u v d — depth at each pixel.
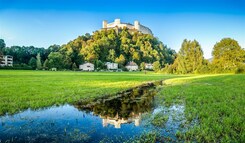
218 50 92.06
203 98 19.53
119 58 198.38
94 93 24.45
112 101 20.02
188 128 11.03
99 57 194.75
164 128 11.20
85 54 183.12
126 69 182.62
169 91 26.33
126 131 10.82
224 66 90.44
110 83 38.88
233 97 20.00
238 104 16.02
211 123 11.31
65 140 9.60
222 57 90.56
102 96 22.98
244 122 11.14
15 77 51.81
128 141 9.38
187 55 98.31
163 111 15.20
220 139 9.30
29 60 168.88
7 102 17.92
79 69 155.00
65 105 17.77
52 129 11.13
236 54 88.25
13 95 21.59
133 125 11.84
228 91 24.25
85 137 9.94
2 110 14.81
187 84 36.97
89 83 38.06
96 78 54.88
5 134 10.34
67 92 24.67
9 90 25.58
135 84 38.41
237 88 27.44
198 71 93.69
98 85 34.38
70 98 20.58
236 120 11.46
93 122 12.52
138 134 10.34
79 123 12.30
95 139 9.74
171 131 10.71
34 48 197.62
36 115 14.12
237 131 10.26
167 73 105.88
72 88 29.14
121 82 41.84
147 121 12.52
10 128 11.23
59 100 19.33
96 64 176.12
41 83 36.34
